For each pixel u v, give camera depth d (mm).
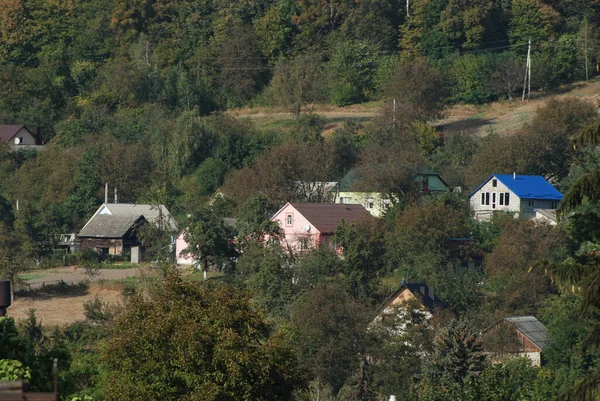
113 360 74438
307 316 140500
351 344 137750
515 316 154375
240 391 71875
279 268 170750
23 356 47844
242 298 77875
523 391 103688
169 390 72062
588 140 55656
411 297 155250
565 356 134000
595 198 55312
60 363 48875
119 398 72125
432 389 94500
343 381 136750
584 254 57531
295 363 76312
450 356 118625
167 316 74125
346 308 143500
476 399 89625
